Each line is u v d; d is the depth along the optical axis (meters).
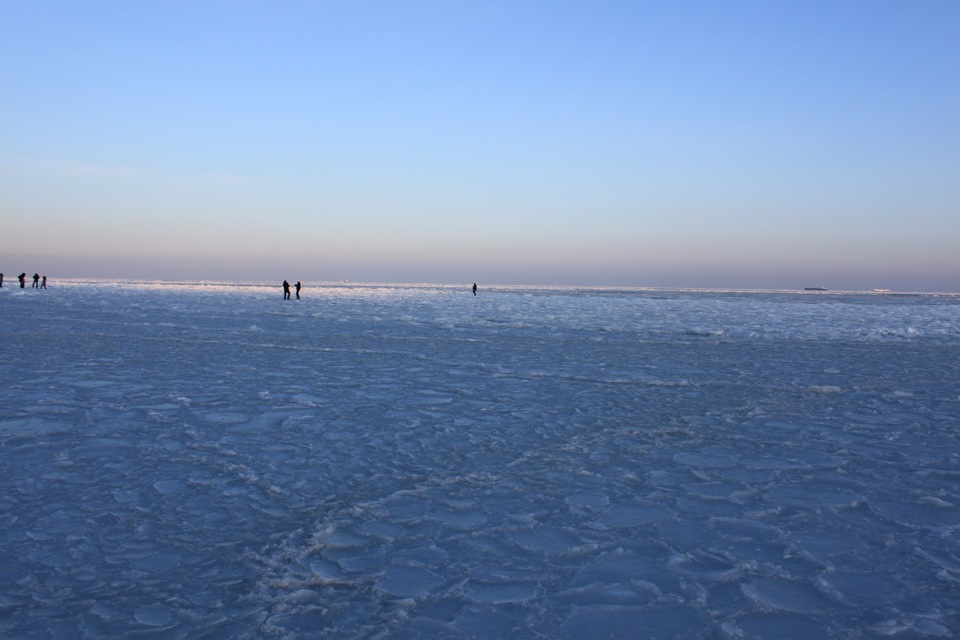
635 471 5.83
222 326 20.09
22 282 47.44
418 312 28.88
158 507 4.84
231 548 4.15
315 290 66.81
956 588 3.66
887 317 29.80
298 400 8.85
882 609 3.43
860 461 6.20
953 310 37.41
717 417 8.09
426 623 3.29
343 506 4.89
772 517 4.75
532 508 4.89
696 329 21.75
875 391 10.04
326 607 3.44
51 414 7.76
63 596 3.54
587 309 33.84
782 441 6.94
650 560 4.03
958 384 10.80
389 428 7.34
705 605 3.48
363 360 12.97
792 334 20.36
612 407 8.64
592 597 3.57
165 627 3.24
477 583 3.72
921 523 4.63
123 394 9.05
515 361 13.16
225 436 6.89
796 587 3.68
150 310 26.95
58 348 14.02
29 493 5.11
